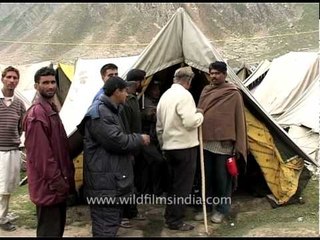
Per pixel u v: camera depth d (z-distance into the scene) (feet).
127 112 18.81
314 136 32.58
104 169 16.55
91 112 16.56
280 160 21.81
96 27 269.64
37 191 15.74
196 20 259.80
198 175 20.52
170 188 19.15
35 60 227.81
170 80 23.94
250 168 23.22
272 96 45.42
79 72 35.27
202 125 19.60
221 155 19.48
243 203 22.15
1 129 19.44
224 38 249.75
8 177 19.58
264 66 52.31
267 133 21.83
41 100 15.84
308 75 44.16
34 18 303.07
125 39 254.27
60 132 16.10
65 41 255.91
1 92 19.65
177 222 19.04
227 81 20.25
